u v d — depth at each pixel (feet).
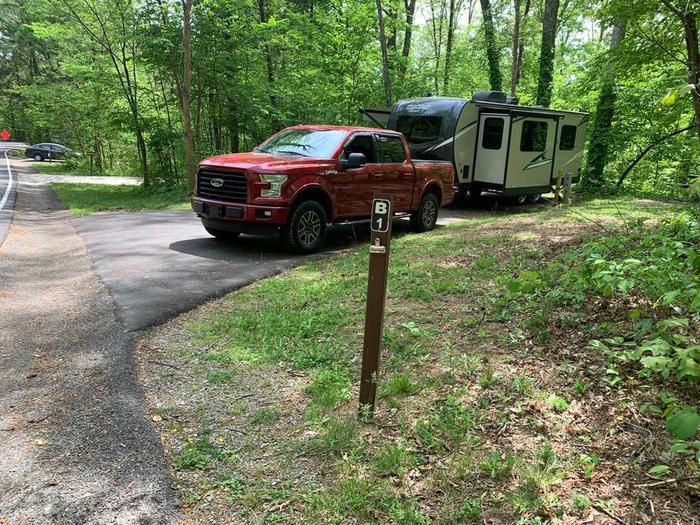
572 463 8.81
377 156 30.04
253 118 61.82
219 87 60.80
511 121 43.70
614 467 8.66
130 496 8.53
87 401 11.38
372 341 10.34
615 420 9.85
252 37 60.03
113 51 69.26
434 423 10.13
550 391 10.98
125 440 10.01
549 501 8.02
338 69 69.31
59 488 8.66
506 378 11.62
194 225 36.04
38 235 33.22
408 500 8.29
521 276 13.01
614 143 55.93
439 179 34.53
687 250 12.56
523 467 8.75
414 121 45.78
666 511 7.69
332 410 11.09
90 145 124.77
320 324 15.71
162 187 63.31
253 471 9.24
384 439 9.93
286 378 12.68
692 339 10.69
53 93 116.67
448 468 8.93
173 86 65.62
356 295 18.37
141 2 61.41
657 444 9.11
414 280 19.47
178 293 19.13
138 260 24.47
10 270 22.81
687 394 10.34
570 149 52.90
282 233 26.20
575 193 55.36
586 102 61.00
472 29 99.60
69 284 20.70
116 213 45.03
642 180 60.08
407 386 11.51
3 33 183.83
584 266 14.61
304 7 81.25
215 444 10.03
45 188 72.64
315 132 29.66
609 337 12.76
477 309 15.94
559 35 87.76
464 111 43.60
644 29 20.89
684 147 41.19
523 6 83.35
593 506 7.88
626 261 12.32
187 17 52.44
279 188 25.29
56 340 14.80
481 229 31.60
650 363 8.87
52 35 69.41
